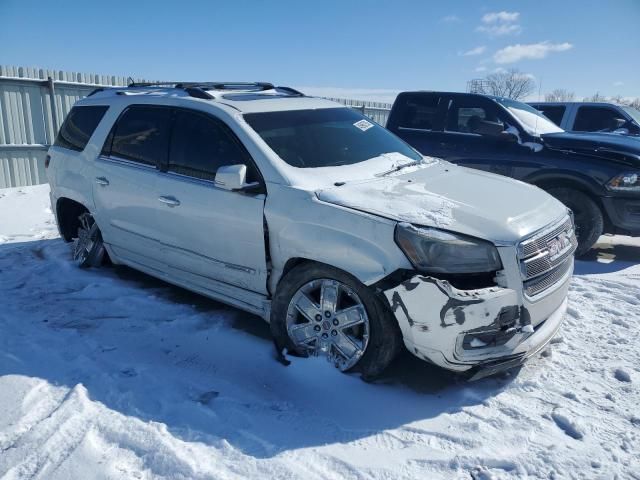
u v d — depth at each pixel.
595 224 6.20
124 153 4.77
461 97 7.34
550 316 3.52
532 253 3.20
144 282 5.16
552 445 2.83
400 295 3.06
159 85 5.48
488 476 2.60
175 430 2.88
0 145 10.22
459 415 3.10
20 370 3.41
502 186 3.96
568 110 9.84
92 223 5.41
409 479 2.58
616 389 3.38
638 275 5.69
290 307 3.55
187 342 3.94
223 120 4.06
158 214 4.34
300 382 3.40
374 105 18.98
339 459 2.70
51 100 10.95
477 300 2.97
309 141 4.15
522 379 3.48
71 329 4.11
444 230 3.09
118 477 2.49
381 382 3.42
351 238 3.21
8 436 2.76
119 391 3.23
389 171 4.07
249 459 2.67
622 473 2.62
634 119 9.20
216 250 3.97
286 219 3.49
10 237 6.85
